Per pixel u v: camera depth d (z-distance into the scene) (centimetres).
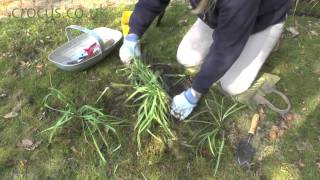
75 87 267
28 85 267
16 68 276
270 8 238
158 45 292
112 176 232
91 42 281
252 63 258
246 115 260
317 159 243
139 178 232
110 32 287
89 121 241
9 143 242
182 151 242
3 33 294
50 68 276
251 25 212
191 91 241
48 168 233
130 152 240
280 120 259
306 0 323
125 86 264
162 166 236
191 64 272
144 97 255
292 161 242
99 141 243
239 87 261
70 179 230
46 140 243
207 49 271
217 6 204
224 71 227
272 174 237
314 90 274
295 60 289
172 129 250
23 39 292
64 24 304
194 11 200
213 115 250
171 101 253
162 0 251
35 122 251
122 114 254
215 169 235
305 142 250
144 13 258
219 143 246
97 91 265
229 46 216
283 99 268
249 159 241
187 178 233
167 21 307
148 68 264
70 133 245
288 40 301
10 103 259
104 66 278
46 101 259
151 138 245
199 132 249
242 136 251
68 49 276
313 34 306
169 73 275
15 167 233
